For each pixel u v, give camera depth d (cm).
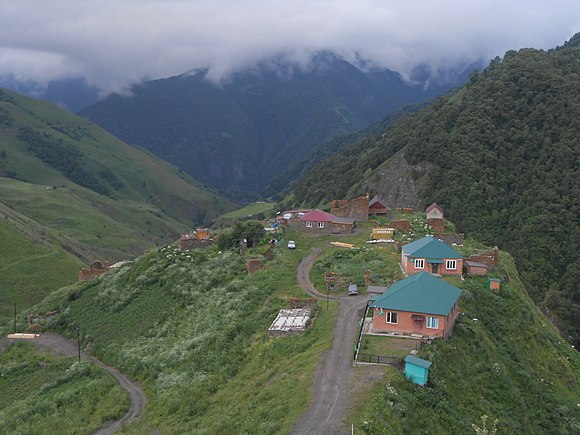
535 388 4584
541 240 13025
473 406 3834
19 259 14188
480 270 6469
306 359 4203
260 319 5609
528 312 6006
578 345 10344
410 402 3441
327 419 3188
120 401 5194
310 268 7325
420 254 6366
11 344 7731
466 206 14400
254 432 3312
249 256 7931
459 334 4709
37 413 5212
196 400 4509
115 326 7488
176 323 6781
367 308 5269
